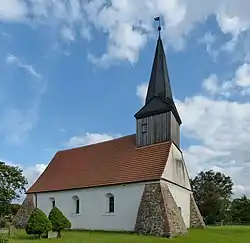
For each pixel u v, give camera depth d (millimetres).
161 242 21828
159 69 35688
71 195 35906
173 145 33062
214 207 67500
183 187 35938
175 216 27875
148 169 30484
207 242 22406
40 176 42000
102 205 32594
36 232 25188
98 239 23766
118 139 38312
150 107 34219
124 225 30266
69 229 33500
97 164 36625
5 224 39969
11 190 44062
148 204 28266
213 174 76062
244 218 74438
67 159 41875
